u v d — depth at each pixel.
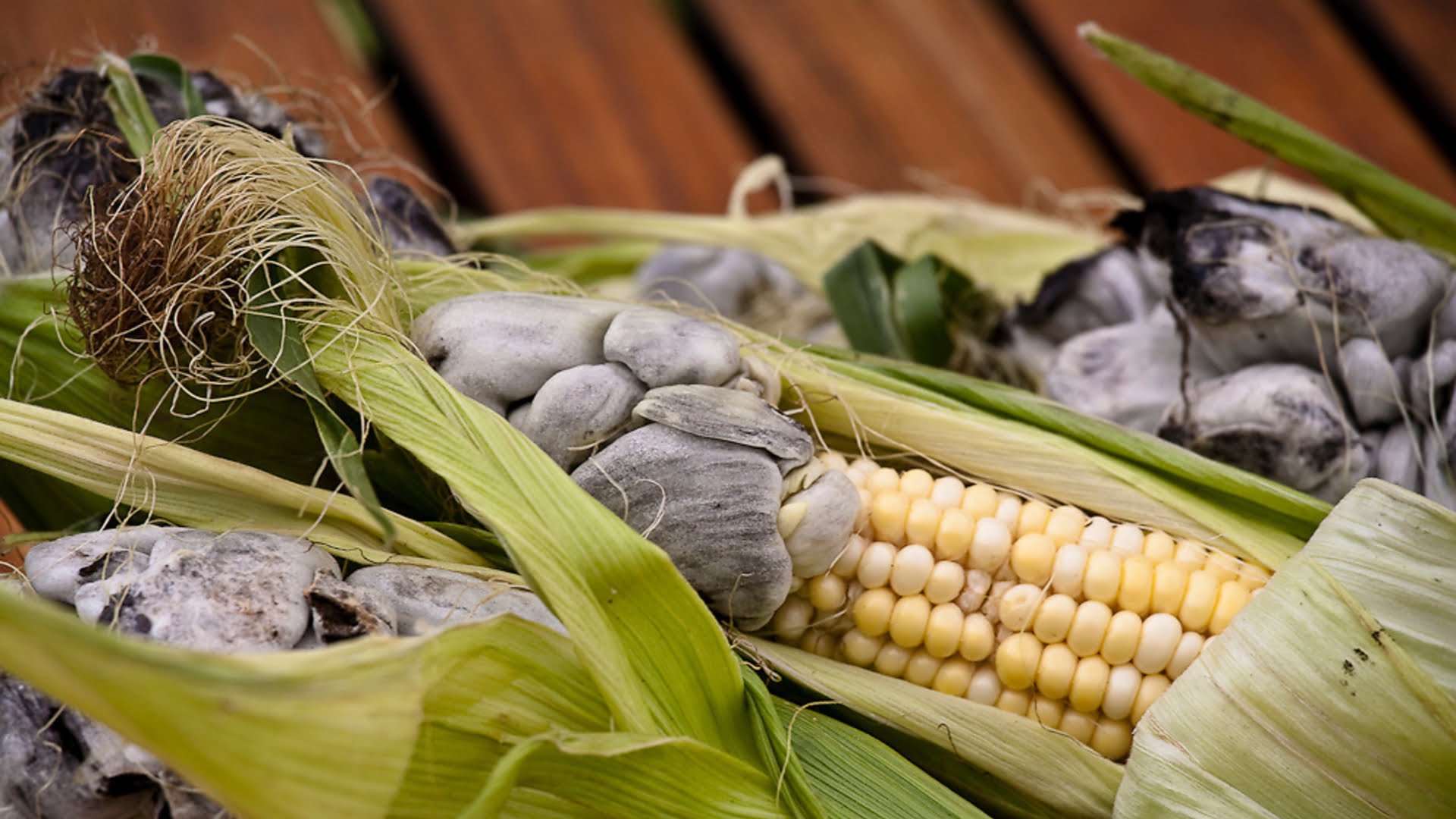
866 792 0.55
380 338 0.55
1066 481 0.58
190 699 0.47
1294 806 0.53
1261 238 0.60
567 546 0.52
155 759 0.51
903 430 0.58
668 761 0.52
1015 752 0.56
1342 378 0.60
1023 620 0.56
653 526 0.54
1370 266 0.59
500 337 0.55
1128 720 0.56
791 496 0.55
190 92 0.60
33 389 0.57
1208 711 0.54
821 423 0.59
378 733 0.49
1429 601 0.53
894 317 0.66
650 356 0.54
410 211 0.62
